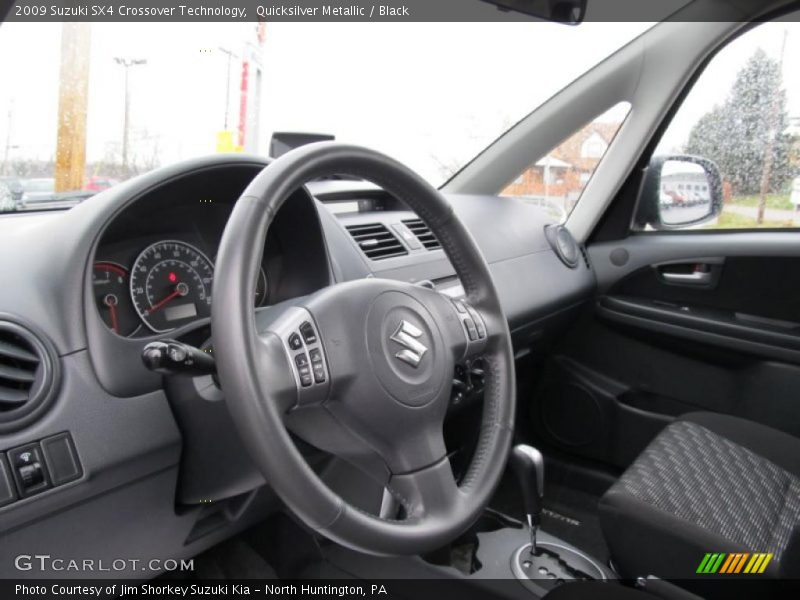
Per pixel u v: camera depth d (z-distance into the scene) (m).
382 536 0.74
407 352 0.84
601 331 2.01
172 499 0.98
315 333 0.77
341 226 1.39
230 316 0.68
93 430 0.83
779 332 1.71
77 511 0.85
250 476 1.00
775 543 1.05
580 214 2.09
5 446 0.75
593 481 1.88
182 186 1.00
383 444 0.81
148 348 0.68
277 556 1.38
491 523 1.35
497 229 1.80
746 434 1.37
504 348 1.01
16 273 0.84
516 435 2.04
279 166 0.77
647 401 1.95
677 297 1.94
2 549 0.80
